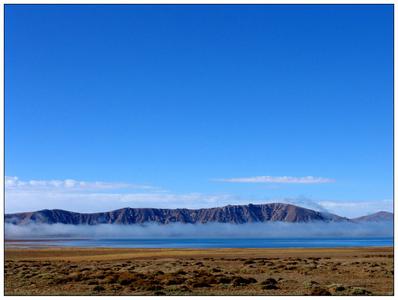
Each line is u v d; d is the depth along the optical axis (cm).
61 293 3009
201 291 3122
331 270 4725
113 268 5109
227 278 3719
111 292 3069
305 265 5475
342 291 3088
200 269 4862
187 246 16762
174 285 3400
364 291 3034
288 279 3872
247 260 6353
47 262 6444
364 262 5869
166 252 9981
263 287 3278
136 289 3191
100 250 11812
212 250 11200
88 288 3231
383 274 4266
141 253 9488
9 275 4156
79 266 5469
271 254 8769
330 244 19062
